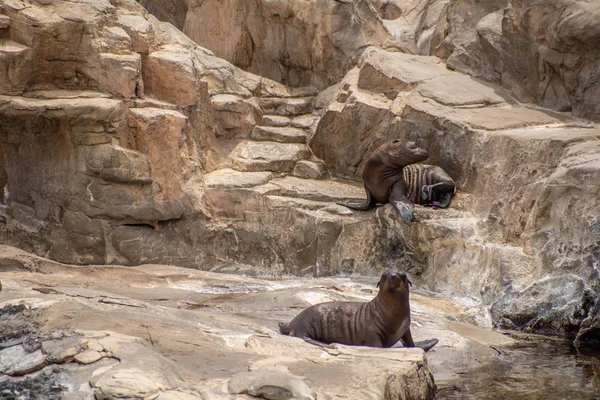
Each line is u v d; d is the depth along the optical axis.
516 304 23.52
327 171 34.84
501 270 24.84
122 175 30.34
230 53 40.81
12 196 31.73
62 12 30.70
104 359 14.84
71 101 29.77
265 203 31.17
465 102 31.70
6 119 30.56
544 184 24.80
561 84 31.19
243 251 31.39
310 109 38.44
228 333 17.80
